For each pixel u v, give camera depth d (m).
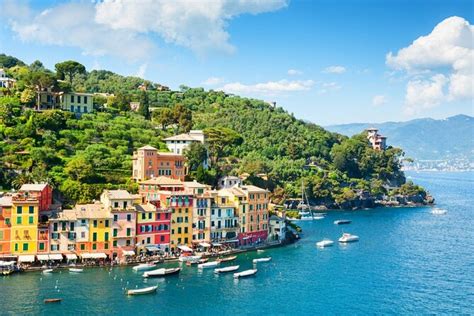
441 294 155.50
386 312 139.50
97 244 174.62
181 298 144.50
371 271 180.50
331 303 145.50
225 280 162.75
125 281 155.50
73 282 152.50
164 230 188.62
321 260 194.75
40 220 171.62
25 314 127.62
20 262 163.00
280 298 148.38
